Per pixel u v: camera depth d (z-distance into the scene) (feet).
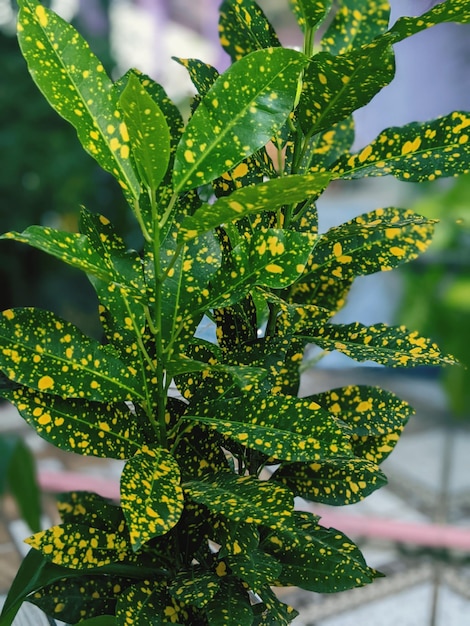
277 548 2.23
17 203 9.57
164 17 9.71
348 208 8.55
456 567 5.01
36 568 2.20
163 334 2.13
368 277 6.87
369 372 8.56
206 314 2.37
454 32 5.73
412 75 5.83
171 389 2.50
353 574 2.17
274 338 2.19
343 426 2.14
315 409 2.03
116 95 2.00
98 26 10.02
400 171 2.10
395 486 6.23
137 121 1.85
